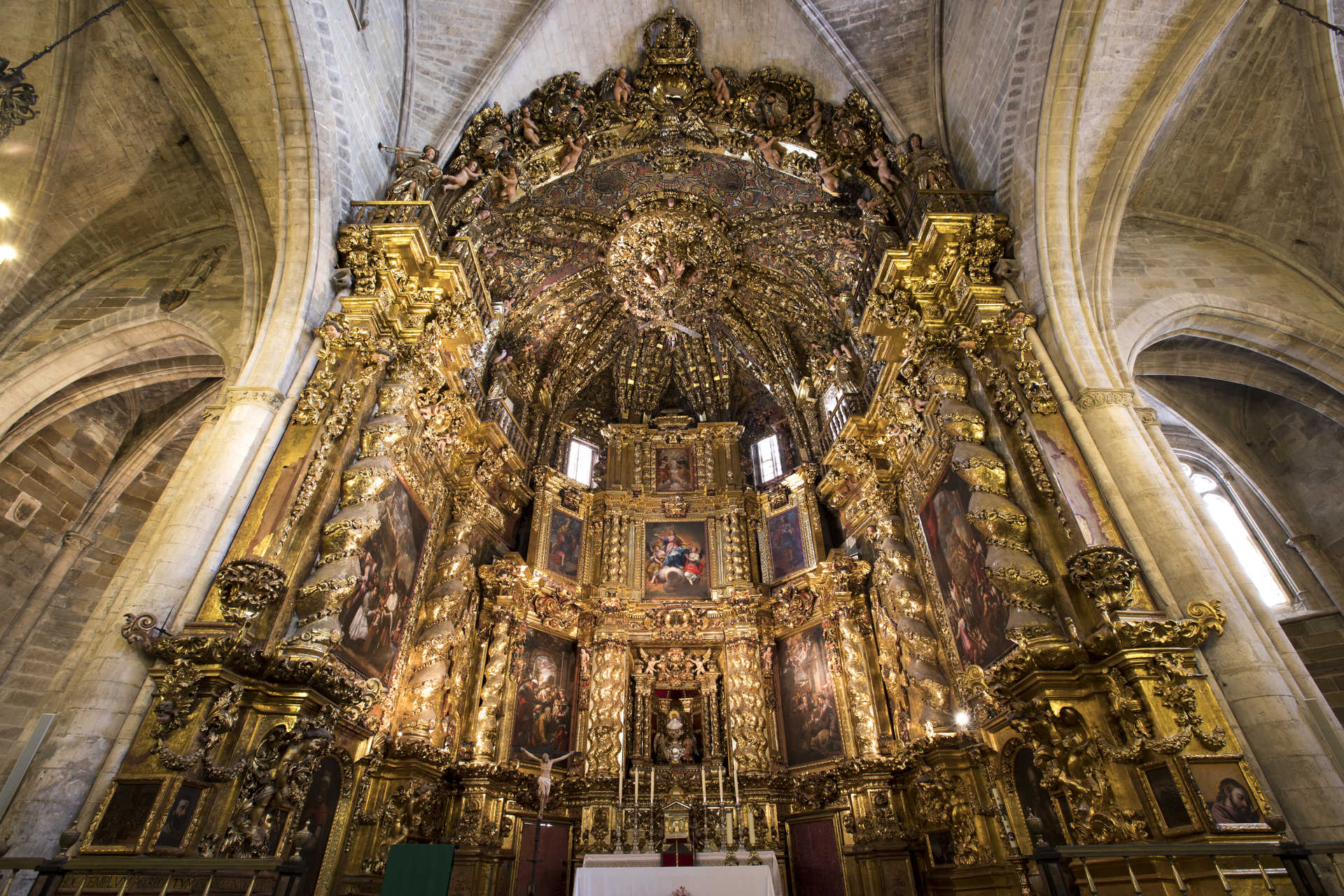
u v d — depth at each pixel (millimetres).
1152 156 12320
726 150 16172
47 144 10430
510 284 17531
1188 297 11750
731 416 21422
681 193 17297
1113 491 8875
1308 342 11438
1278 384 13148
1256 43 10969
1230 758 6934
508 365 17969
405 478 12148
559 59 14945
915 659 12523
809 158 15375
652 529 18750
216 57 10648
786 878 13438
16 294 11602
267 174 11172
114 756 7070
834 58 14352
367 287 11234
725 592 17297
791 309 18781
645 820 13750
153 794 6789
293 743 8008
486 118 14172
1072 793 7742
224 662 7434
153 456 14836
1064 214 11008
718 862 10680
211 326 11344
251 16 10328
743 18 14914
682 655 16594
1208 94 11594
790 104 15219
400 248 11492
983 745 10586
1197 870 6516
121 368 13133
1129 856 5035
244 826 7344
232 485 8883
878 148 14164
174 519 8445
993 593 10148
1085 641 8047
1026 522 9383
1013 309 10914
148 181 12352
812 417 18766
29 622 12781
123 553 14453
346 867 9766
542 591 16094
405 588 12125
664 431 20641
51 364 11477
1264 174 12070
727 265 18438
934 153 13227
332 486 9758
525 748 14367
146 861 4797
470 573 14219
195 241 12938
